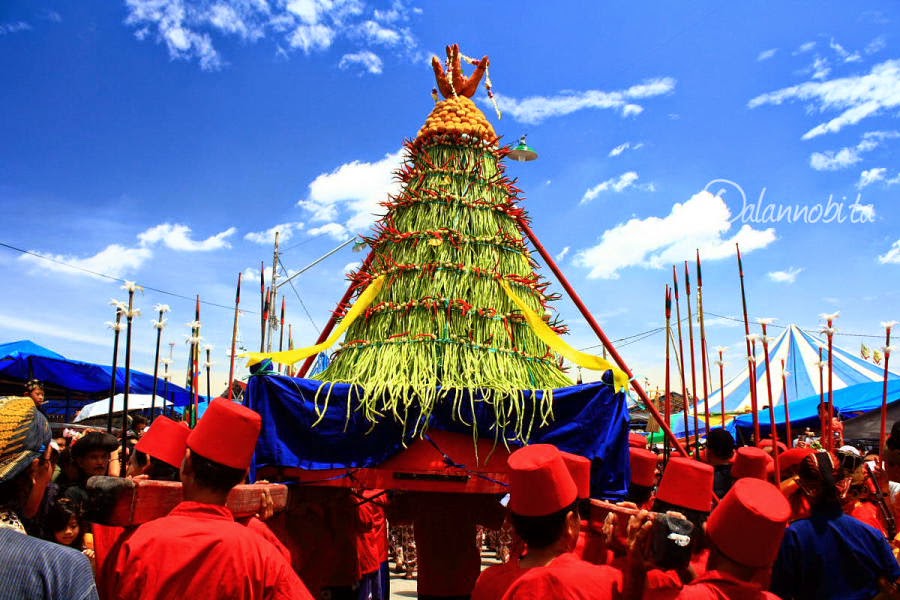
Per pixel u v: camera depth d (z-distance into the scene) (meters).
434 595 5.62
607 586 2.70
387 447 4.83
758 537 2.66
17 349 13.38
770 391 5.67
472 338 5.39
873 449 13.17
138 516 2.84
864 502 4.93
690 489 3.51
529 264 6.34
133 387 15.41
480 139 6.44
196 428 2.86
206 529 2.60
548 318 6.13
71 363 14.11
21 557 2.09
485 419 4.88
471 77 6.99
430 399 4.78
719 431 5.70
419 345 5.28
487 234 5.93
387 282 5.84
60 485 5.03
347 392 4.88
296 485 5.08
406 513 6.02
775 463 4.93
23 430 2.22
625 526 3.28
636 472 4.86
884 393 5.30
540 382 5.62
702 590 2.65
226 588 2.48
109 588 2.60
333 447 4.81
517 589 2.75
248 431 2.83
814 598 3.58
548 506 2.94
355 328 5.93
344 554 5.47
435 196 6.03
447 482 5.03
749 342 5.80
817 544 3.59
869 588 3.51
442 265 5.67
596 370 5.34
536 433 5.00
